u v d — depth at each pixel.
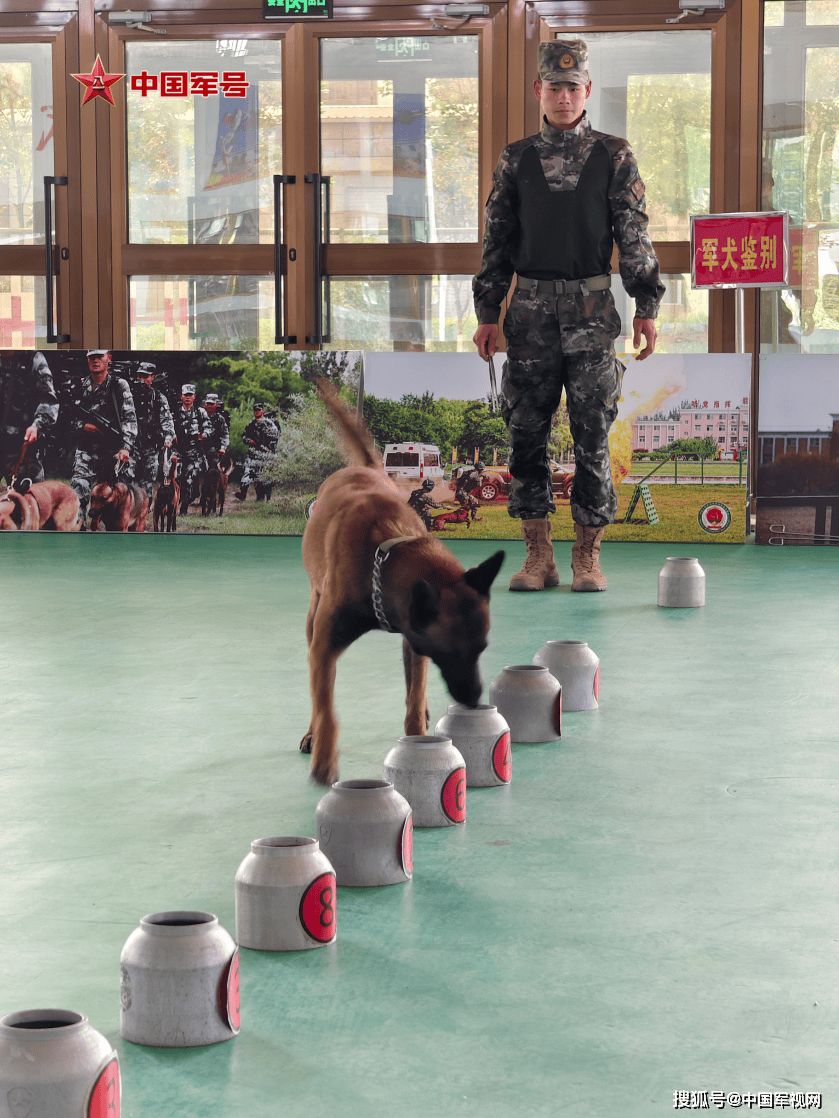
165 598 5.33
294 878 1.75
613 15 7.69
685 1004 1.55
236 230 8.12
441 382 7.47
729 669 3.81
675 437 7.43
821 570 6.26
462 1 7.74
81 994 1.62
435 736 2.42
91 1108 1.24
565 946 1.75
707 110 7.73
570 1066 1.40
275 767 2.76
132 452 7.87
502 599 5.33
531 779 2.65
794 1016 1.52
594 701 3.32
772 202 7.80
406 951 1.74
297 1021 1.52
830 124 7.67
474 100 7.85
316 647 2.61
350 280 8.09
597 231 5.42
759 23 7.59
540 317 5.48
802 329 7.85
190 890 2.00
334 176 7.99
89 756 2.86
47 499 7.95
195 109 8.02
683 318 7.89
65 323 8.24
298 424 7.64
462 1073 1.38
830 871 2.06
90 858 2.16
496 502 7.47
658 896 1.95
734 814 2.39
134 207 8.16
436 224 7.98
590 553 5.62
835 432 7.33
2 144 8.20
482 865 2.11
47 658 4.05
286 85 7.91
